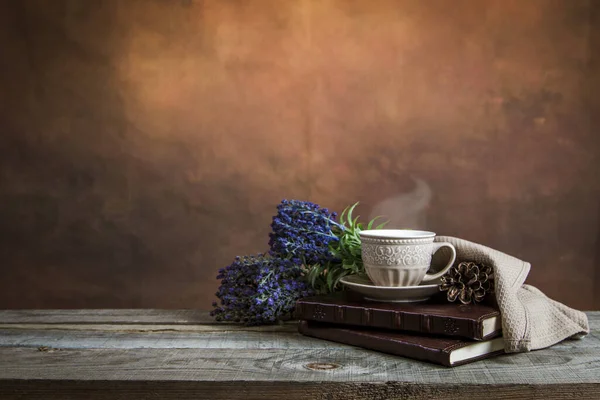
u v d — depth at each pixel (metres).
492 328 0.97
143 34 4.01
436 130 4.01
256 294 1.16
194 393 0.87
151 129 4.03
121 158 4.04
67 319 1.24
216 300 4.06
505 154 4.00
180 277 4.06
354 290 1.14
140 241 4.05
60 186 4.04
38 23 4.00
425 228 4.03
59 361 0.96
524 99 3.98
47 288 4.05
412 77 4.00
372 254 1.08
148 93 4.02
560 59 3.96
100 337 1.11
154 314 1.29
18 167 4.04
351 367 0.92
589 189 3.99
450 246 1.11
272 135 4.03
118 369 0.92
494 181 4.01
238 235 4.05
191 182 4.05
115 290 4.05
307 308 1.10
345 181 4.04
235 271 1.22
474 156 4.01
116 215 4.05
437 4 3.98
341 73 4.01
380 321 1.02
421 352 0.94
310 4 4.00
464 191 4.02
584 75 3.96
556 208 4.00
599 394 0.85
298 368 0.92
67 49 4.01
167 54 4.01
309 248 1.22
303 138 4.03
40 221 4.04
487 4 3.97
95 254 4.05
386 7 3.99
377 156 4.03
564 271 4.01
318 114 4.02
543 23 3.95
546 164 3.99
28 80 4.01
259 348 1.03
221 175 4.04
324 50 4.00
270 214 4.05
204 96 4.03
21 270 4.05
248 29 4.00
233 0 4.00
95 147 4.04
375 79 4.01
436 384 0.85
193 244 4.06
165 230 4.06
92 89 4.02
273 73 4.02
